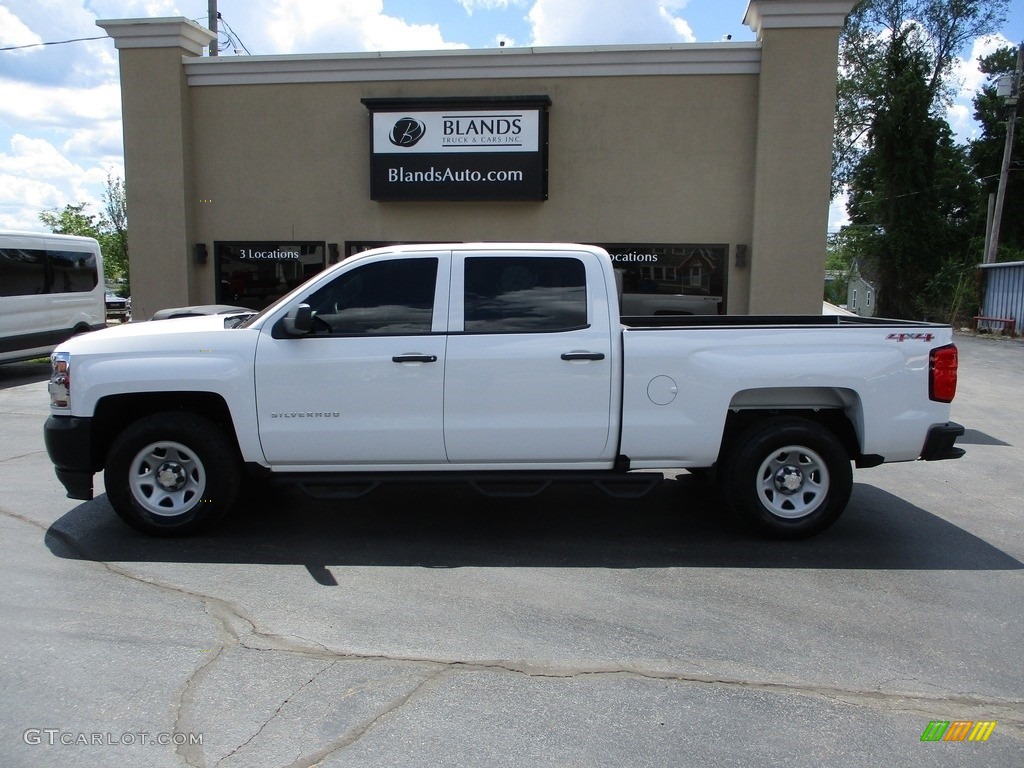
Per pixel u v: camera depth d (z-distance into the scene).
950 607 4.66
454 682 3.72
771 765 3.13
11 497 6.77
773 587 4.94
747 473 5.65
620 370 5.55
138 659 3.92
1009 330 28.70
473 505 6.73
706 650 4.07
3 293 13.64
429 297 5.61
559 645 4.11
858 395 5.57
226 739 3.26
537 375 5.52
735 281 11.77
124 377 5.50
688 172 11.69
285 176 12.32
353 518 6.32
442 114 11.72
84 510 6.40
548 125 11.81
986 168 43.50
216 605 4.57
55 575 5.02
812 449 5.68
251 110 12.27
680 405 5.56
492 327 5.58
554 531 6.04
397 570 5.18
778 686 3.73
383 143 11.85
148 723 3.38
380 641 4.14
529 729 3.35
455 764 3.11
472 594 4.77
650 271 11.87
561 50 11.61
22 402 11.99
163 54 12.08
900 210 37.00
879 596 4.81
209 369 5.50
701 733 3.34
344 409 5.54
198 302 12.66
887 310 38.19
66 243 15.14
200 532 5.80
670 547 5.68
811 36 11.07
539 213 11.98
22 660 3.90
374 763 3.11
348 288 5.63
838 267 56.94
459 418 5.55
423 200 11.91
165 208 12.34
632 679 3.77
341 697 3.58
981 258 38.62
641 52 11.52
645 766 3.11
